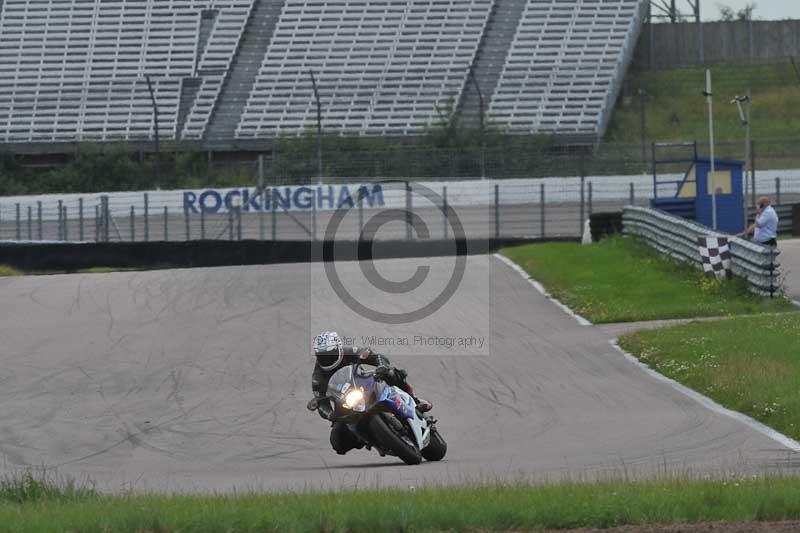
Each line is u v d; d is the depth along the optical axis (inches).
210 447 1889.8
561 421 1943.9
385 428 1558.8
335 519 1033.5
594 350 2637.8
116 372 2650.1
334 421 1579.7
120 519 1069.8
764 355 2269.9
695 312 3043.8
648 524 1046.4
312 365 2613.2
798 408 1809.8
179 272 4485.7
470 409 2082.9
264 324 3208.7
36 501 1321.4
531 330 2962.6
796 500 1085.1
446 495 1160.8
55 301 3836.1
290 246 4719.5
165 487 1525.6
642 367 2426.2
